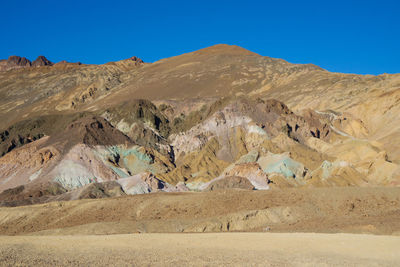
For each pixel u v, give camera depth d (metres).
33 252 40.47
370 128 176.88
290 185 131.62
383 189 82.69
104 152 157.62
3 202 112.19
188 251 41.91
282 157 146.62
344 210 77.12
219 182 130.25
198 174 152.88
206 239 48.75
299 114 192.88
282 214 74.75
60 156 149.50
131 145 167.38
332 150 161.38
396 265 38.59
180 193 98.69
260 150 158.38
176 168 157.88
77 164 145.38
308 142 173.62
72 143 155.88
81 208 86.69
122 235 52.72
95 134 163.62
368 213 74.75
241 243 46.50
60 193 131.12
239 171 137.75
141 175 128.25
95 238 49.44
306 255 41.41
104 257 38.59
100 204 87.62
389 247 45.00
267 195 84.75
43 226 81.44
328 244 46.19
